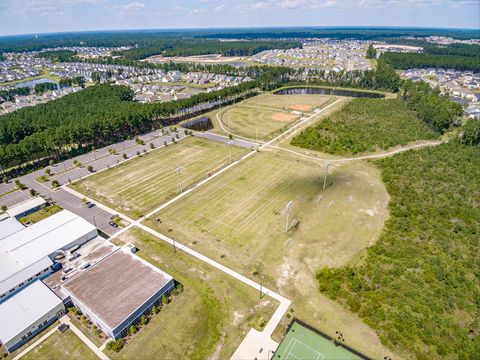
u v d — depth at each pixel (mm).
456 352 58094
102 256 80688
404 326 62281
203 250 84312
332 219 94875
